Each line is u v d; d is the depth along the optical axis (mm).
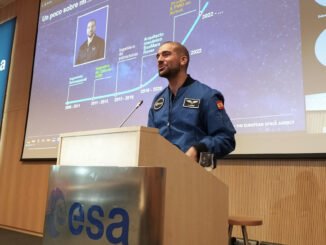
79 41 3826
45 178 3828
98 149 1062
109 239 898
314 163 2117
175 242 994
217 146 1366
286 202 2193
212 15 2699
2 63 4867
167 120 1606
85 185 991
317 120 2070
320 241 2029
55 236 1040
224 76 2525
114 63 3359
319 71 2109
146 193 866
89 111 3475
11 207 4141
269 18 2391
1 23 5094
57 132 3764
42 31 4336
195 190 1078
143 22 3207
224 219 1175
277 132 2209
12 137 4414
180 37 2865
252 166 2373
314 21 2188
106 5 3625
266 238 2244
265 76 2326
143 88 3037
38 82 4176
